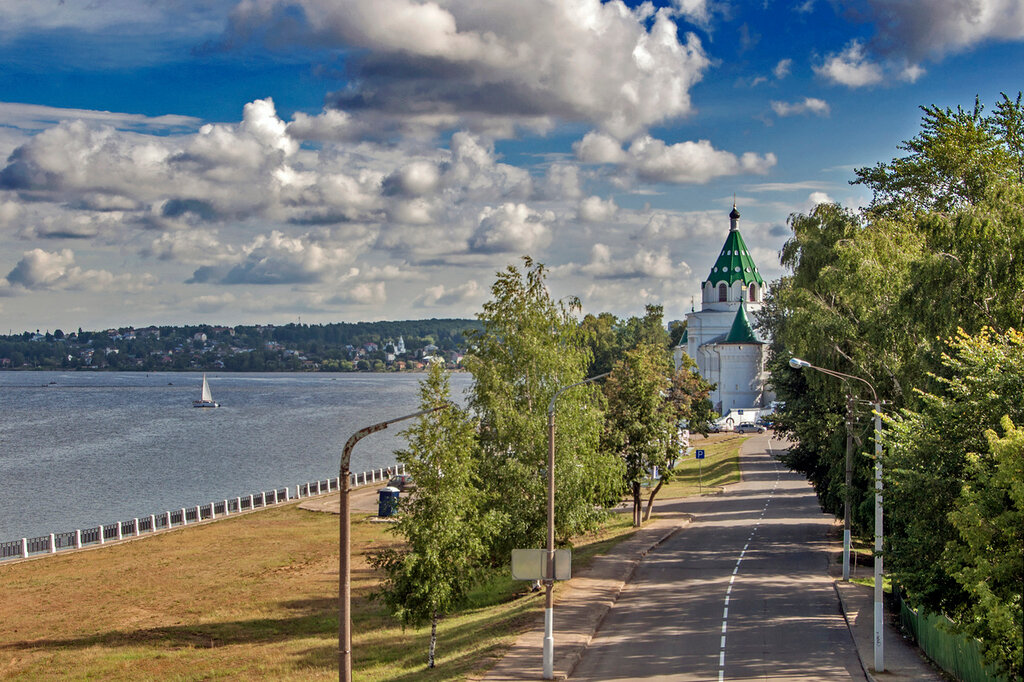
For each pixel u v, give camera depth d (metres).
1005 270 36.59
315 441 155.62
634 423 64.69
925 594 26.44
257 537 69.19
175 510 85.38
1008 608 20.84
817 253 54.91
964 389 27.73
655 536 59.19
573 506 44.03
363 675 33.19
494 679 28.52
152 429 177.38
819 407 55.16
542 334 45.12
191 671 36.00
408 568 32.97
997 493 23.09
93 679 35.50
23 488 100.00
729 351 162.62
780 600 40.19
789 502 76.81
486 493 37.56
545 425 43.53
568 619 36.56
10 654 39.62
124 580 54.62
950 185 58.72
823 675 28.61
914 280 39.84
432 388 35.00
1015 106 59.41
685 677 28.53
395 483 92.56
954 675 27.70
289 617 45.00
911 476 27.55
